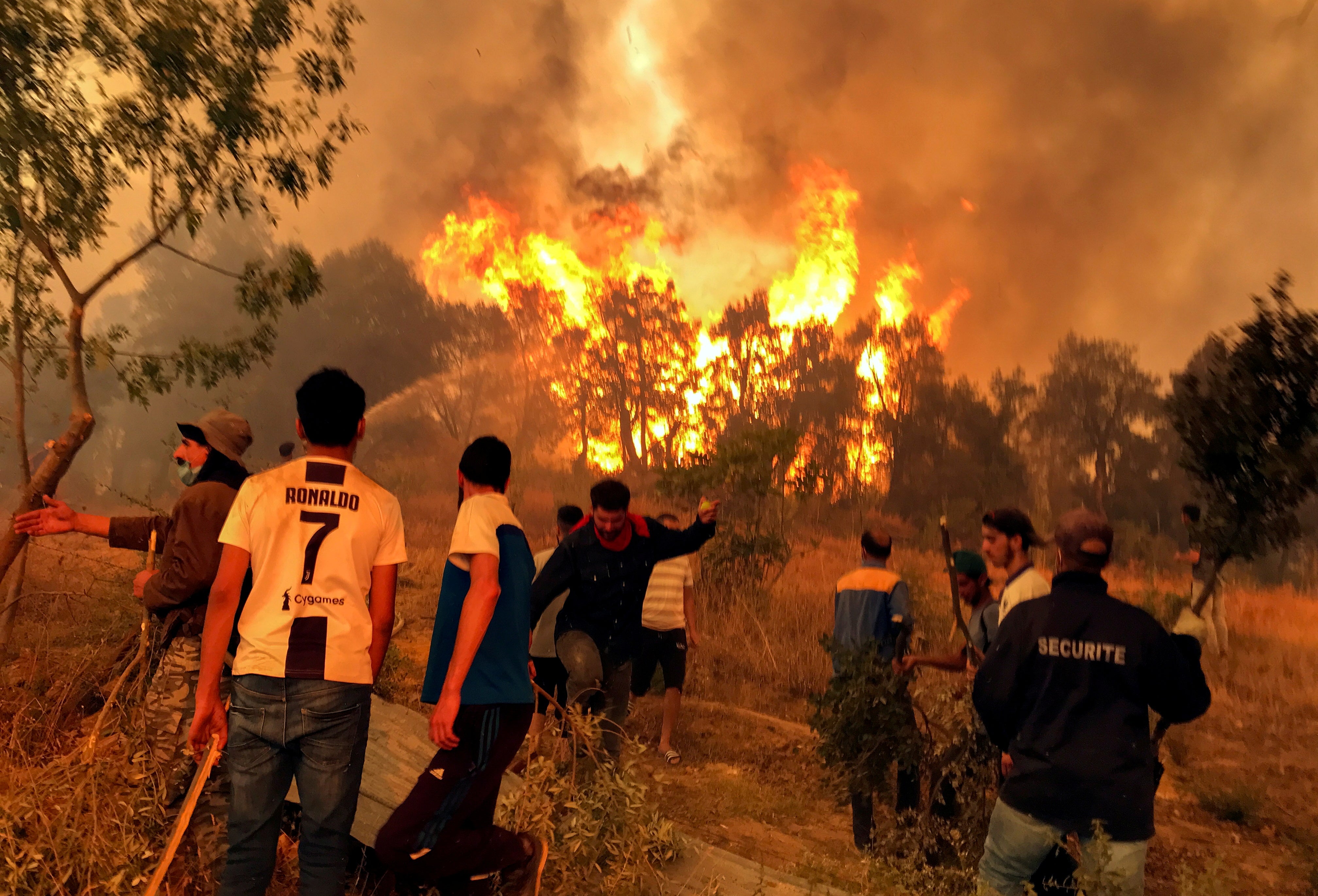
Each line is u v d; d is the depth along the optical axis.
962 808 4.79
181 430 3.76
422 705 6.86
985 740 4.74
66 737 4.47
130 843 3.14
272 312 7.36
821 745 5.46
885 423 39.84
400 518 3.17
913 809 5.14
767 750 7.01
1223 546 5.04
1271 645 12.29
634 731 7.32
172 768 3.50
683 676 6.86
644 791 3.83
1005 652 3.58
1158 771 3.95
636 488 34.41
